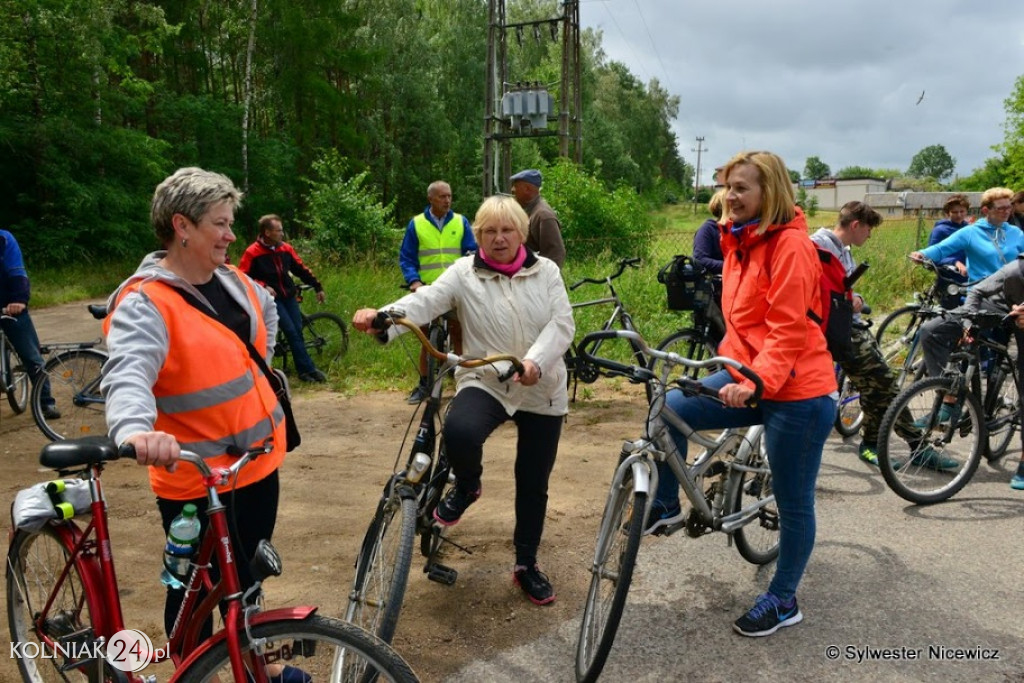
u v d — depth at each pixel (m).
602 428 6.06
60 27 19.39
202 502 2.38
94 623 2.33
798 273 2.89
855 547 3.93
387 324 2.89
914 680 2.88
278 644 2.03
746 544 3.67
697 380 3.14
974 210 19.22
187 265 2.35
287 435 2.69
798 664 2.99
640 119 65.88
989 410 5.04
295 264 8.09
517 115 19.72
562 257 5.97
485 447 5.63
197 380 2.29
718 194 4.28
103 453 2.02
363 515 4.52
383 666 2.03
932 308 5.16
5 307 6.27
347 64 32.91
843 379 5.68
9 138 19.42
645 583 3.64
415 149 37.50
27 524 2.31
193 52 30.44
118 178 21.42
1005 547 3.91
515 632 3.26
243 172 28.36
